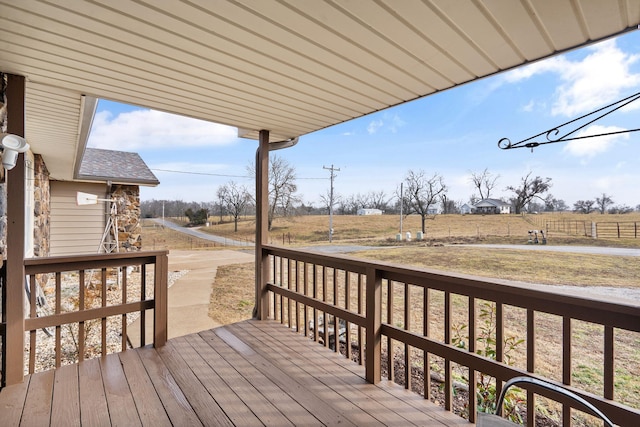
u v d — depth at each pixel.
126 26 1.63
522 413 2.49
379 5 1.45
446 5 1.44
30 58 1.96
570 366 1.49
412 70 2.14
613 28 1.60
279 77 2.26
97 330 5.00
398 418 1.93
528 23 1.57
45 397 2.10
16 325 2.24
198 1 1.43
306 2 1.44
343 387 2.29
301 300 3.27
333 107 2.91
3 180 2.27
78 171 6.66
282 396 2.16
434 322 4.24
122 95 2.61
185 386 2.27
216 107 2.91
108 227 8.25
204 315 5.71
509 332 3.38
